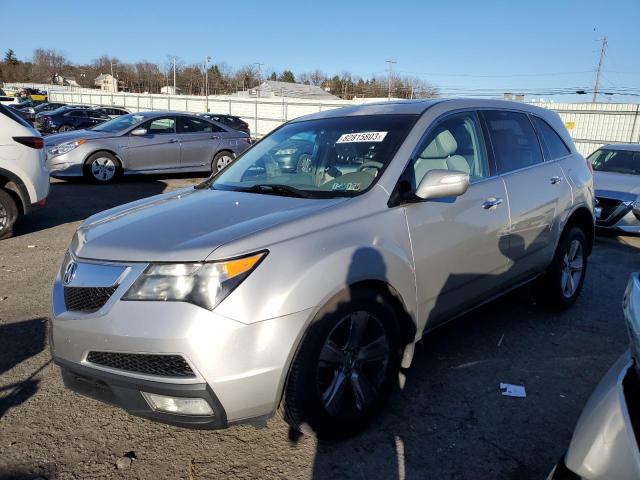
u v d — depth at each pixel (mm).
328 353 2596
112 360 2434
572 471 1639
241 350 2311
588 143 24078
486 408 3121
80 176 11266
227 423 2389
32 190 6785
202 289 2316
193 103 45875
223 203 3043
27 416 3004
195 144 12266
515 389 3332
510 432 2891
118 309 2381
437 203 3182
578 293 4824
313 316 2506
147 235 2621
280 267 2432
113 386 2447
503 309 4730
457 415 3045
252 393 2363
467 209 3369
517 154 4043
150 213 3008
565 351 3896
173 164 12094
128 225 2824
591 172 4887
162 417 2424
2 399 3172
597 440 1585
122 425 2941
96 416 3021
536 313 4641
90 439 2811
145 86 111062
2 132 6504
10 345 3848
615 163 9289
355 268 2633
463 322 4418
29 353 3736
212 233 2533
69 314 2551
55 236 7039
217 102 43125
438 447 2758
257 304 2342
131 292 2389
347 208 2816
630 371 1679
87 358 2504
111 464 2615
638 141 22859
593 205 4832
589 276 5918
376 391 2873
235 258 2357
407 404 3150
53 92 62062
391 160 3131
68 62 121000
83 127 25891
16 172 6621
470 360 3727
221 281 2324
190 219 2781
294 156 3639
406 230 2965
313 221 2662
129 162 11594
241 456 2680
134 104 51906
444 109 3594
